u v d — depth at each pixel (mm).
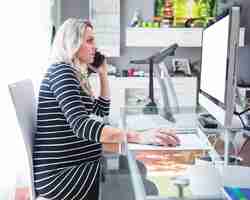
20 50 2162
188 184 956
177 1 3793
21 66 2186
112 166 1346
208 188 916
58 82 1336
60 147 1366
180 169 1076
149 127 1675
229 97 1267
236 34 1216
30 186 1359
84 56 1502
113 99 3617
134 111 2166
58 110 1364
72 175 1353
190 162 1146
